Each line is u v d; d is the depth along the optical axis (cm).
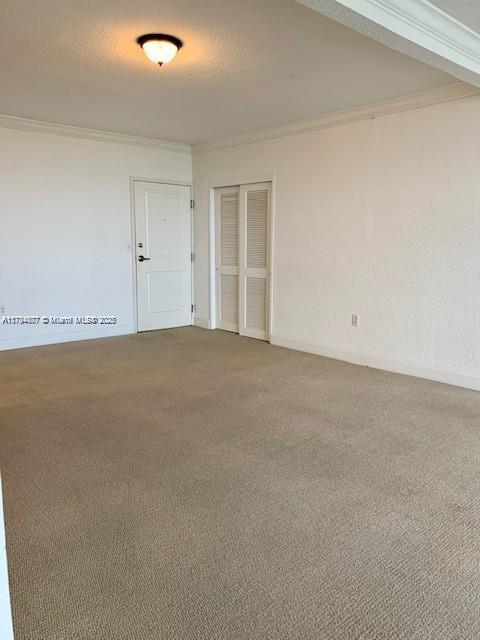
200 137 579
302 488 237
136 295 623
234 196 600
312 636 148
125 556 186
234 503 224
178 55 318
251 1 247
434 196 398
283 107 441
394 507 220
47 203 532
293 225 520
